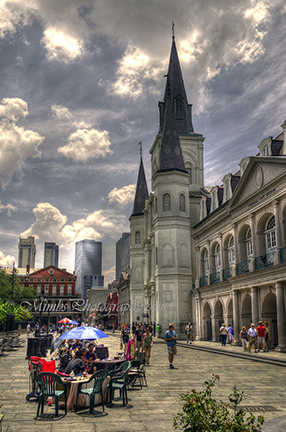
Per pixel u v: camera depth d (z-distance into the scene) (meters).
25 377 12.55
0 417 6.25
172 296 39.72
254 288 23.78
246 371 14.30
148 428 6.81
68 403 8.25
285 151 22.23
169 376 13.02
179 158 43.06
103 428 6.82
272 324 23.00
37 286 89.69
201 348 25.39
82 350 9.70
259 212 24.11
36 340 18.19
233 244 29.44
